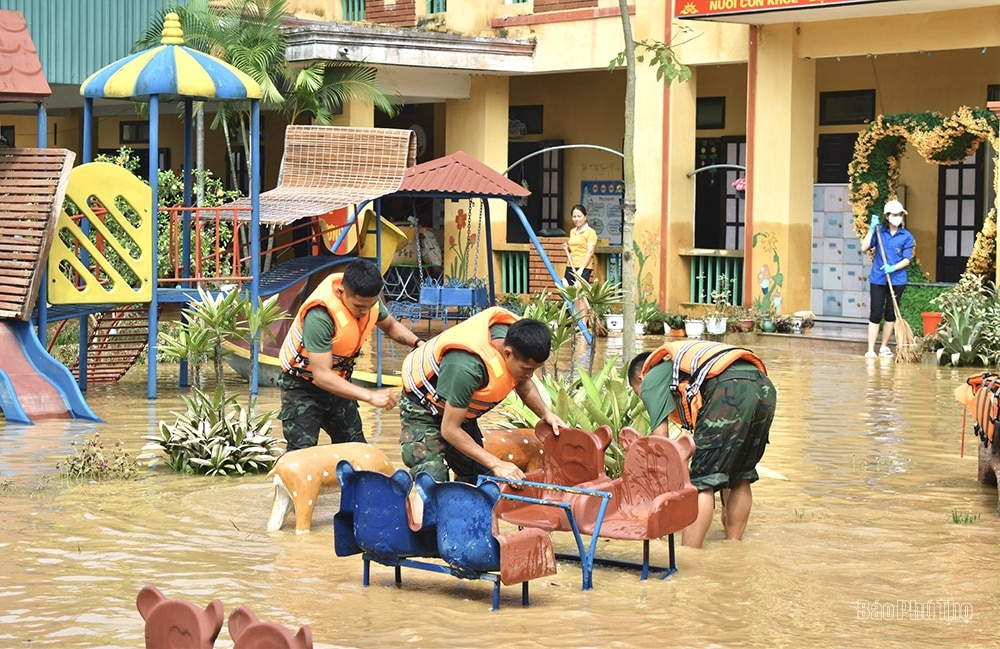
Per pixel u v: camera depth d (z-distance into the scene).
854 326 20.64
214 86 13.48
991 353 16.41
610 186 24.53
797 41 19.84
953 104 20.45
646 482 7.12
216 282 14.47
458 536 6.25
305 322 7.98
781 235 20.05
